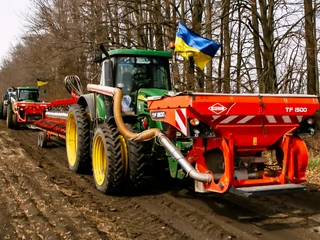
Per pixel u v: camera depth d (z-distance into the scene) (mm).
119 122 5961
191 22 12188
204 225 4945
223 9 12008
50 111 11742
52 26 16500
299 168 5012
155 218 5254
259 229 4824
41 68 22438
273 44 11273
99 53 7594
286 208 5695
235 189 4527
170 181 7336
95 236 4500
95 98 7480
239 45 14086
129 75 7094
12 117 17094
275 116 4883
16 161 9047
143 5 14875
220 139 4801
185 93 4648
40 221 4938
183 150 5594
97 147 6766
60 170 8375
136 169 6148
